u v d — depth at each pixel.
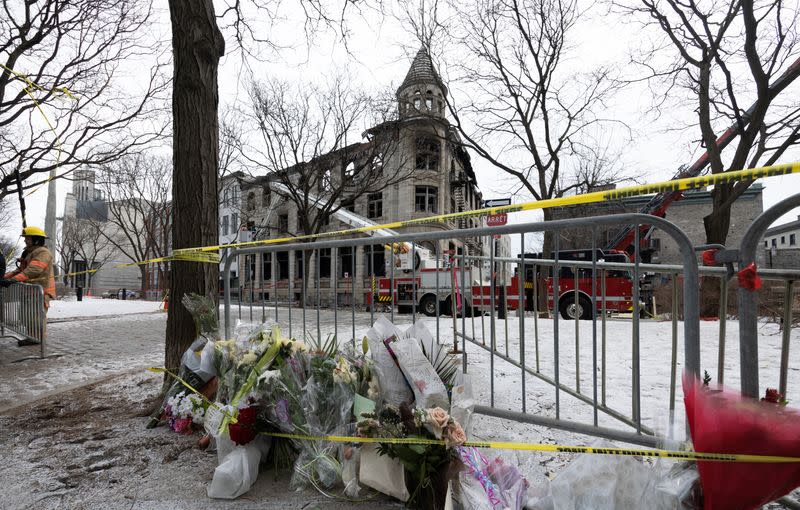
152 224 34.16
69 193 37.28
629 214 2.04
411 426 2.00
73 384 4.61
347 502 2.07
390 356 2.37
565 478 1.75
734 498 1.46
